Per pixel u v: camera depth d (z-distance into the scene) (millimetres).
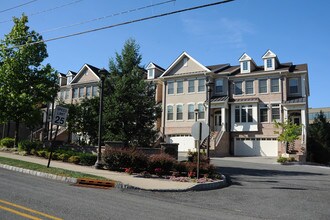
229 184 14648
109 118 20438
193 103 37812
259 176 18062
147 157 16266
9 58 24797
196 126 14672
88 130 24953
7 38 25422
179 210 8477
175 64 39688
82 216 7086
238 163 26109
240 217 8094
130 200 9477
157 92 41594
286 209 9422
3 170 14484
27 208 7531
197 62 38219
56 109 15727
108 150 16594
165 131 38906
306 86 35750
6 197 8664
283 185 14648
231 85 37344
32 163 16125
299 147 32281
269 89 35125
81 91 45750
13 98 24188
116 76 21656
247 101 35406
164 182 13320
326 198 11508
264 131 34719
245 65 37000
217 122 37469
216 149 33281
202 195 11398
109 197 9734
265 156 34000
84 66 46250
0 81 24734
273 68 35406
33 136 43656
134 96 21078
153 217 7426
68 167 16219
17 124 25938
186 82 38656
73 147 23156
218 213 8430
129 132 20953
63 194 9680
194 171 15562
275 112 34531
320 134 34188
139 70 21859
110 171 15930
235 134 36219
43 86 25391
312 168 24078
